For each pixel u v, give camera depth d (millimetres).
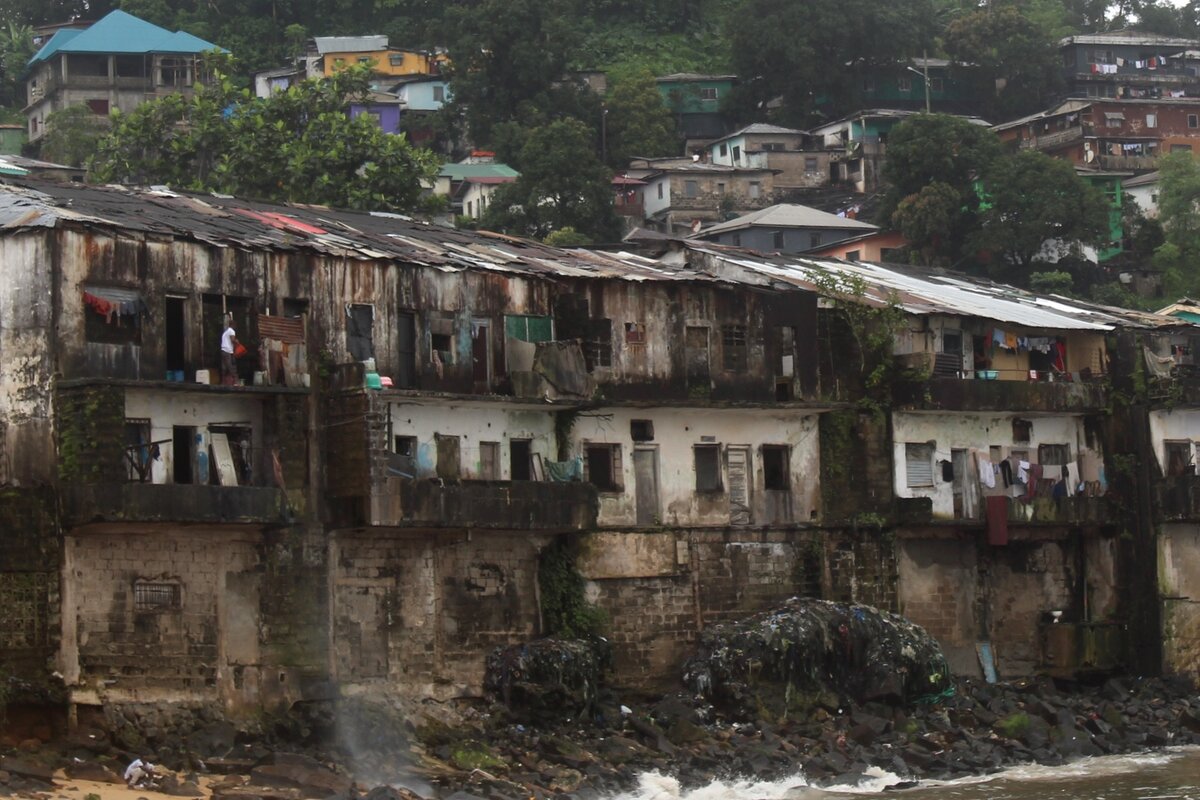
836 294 107312
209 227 86188
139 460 79562
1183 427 118438
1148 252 192500
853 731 91938
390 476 84625
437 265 91438
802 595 103562
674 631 98312
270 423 84250
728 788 81062
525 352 93875
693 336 100625
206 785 72438
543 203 179625
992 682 109812
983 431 112625
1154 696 110312
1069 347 118312
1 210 81562
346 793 71875
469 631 90688
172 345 81875
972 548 112000
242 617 82438
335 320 87125
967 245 180375
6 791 67000
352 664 85875
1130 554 115688
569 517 92438
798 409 103375
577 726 89000
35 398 77938
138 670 78500
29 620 76125
